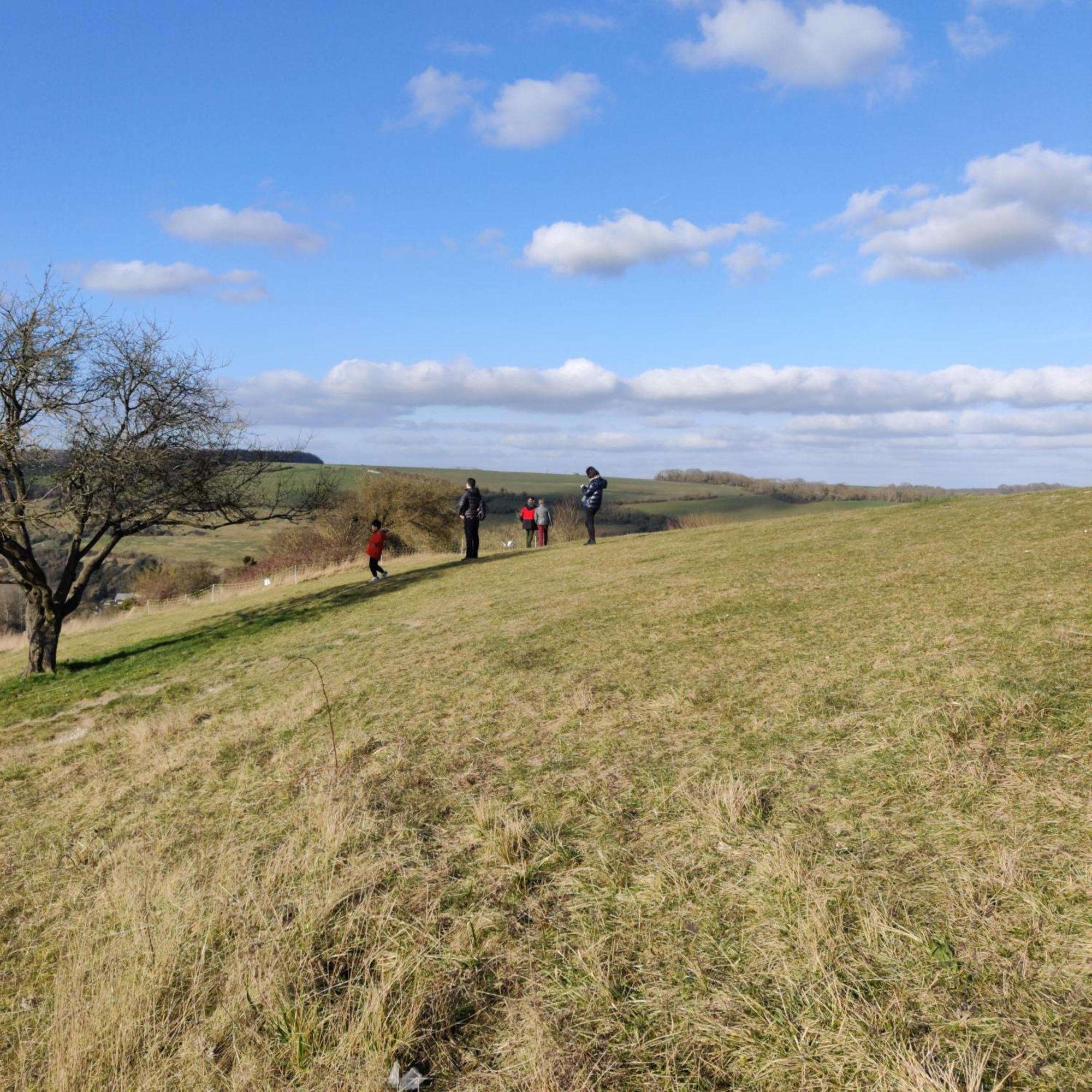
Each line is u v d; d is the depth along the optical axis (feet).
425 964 10.91
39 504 49.19
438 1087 8.89
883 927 9.63
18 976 13.33
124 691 39.93
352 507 130.31
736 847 12.21
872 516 51.26
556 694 21.65
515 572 52.42
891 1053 7.91
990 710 14.51
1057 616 19.21
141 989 11.29
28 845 19.34
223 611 69.51
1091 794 11.34
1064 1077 7.29
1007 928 9.26
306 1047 9.78
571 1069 8.63
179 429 53.88
